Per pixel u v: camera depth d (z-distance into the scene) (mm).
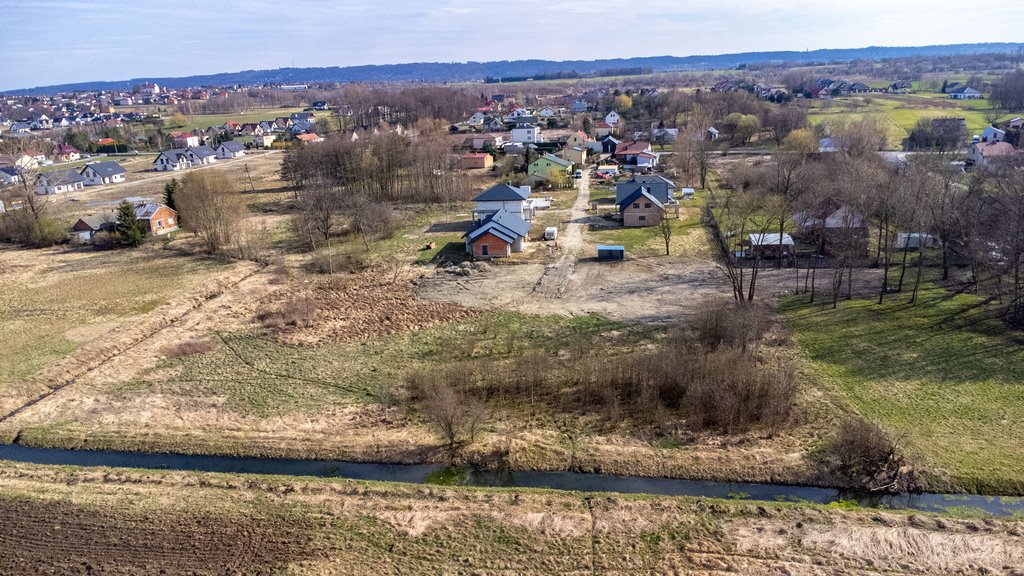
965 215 51469
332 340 42906
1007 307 43062
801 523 24141
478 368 37062
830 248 57688
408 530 24438
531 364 35156
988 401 31797
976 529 23469
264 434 31828
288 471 29344
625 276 53500
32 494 26984
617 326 43031
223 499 26516
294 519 25188
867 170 61250
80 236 69812
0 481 28078
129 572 22562
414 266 58719
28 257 65438
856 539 23234
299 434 31688
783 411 30766
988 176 57500
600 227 70062
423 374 35812
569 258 59062
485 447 30000
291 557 23141
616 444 29938
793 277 51625
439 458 29562
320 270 58719
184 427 32781
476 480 28234
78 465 30109
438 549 23406
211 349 42094
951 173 59188
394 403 34250
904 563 22094
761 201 62531
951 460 27500
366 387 36188
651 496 26188
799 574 21781
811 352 38000
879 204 51500
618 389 33969
